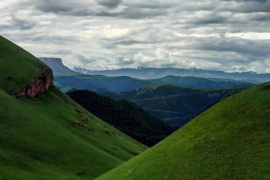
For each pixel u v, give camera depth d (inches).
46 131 4087.1
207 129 2143.2
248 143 1856.5
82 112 6328.7
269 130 1882.4
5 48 5846.5
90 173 3580.2
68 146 4023.1
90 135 5078.7
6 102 4101.9
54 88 6363.2
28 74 5226.4
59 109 5423.2
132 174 2142.0
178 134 2374.5
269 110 2001.7
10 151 3299.7
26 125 3929.6
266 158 1722.4
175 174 1898.4
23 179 2866.6
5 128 3619.6
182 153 2052.2
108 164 4042.8
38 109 4805.6
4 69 4975.4
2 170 2891.2
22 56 5816.9
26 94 4931.1
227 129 2018.9
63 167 3489.2
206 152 1931.6
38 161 3390.7
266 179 1611.7
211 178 1737.2
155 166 2086.6
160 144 2426.2
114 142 5605.3
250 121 1994.3
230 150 1863.9
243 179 1658.5
